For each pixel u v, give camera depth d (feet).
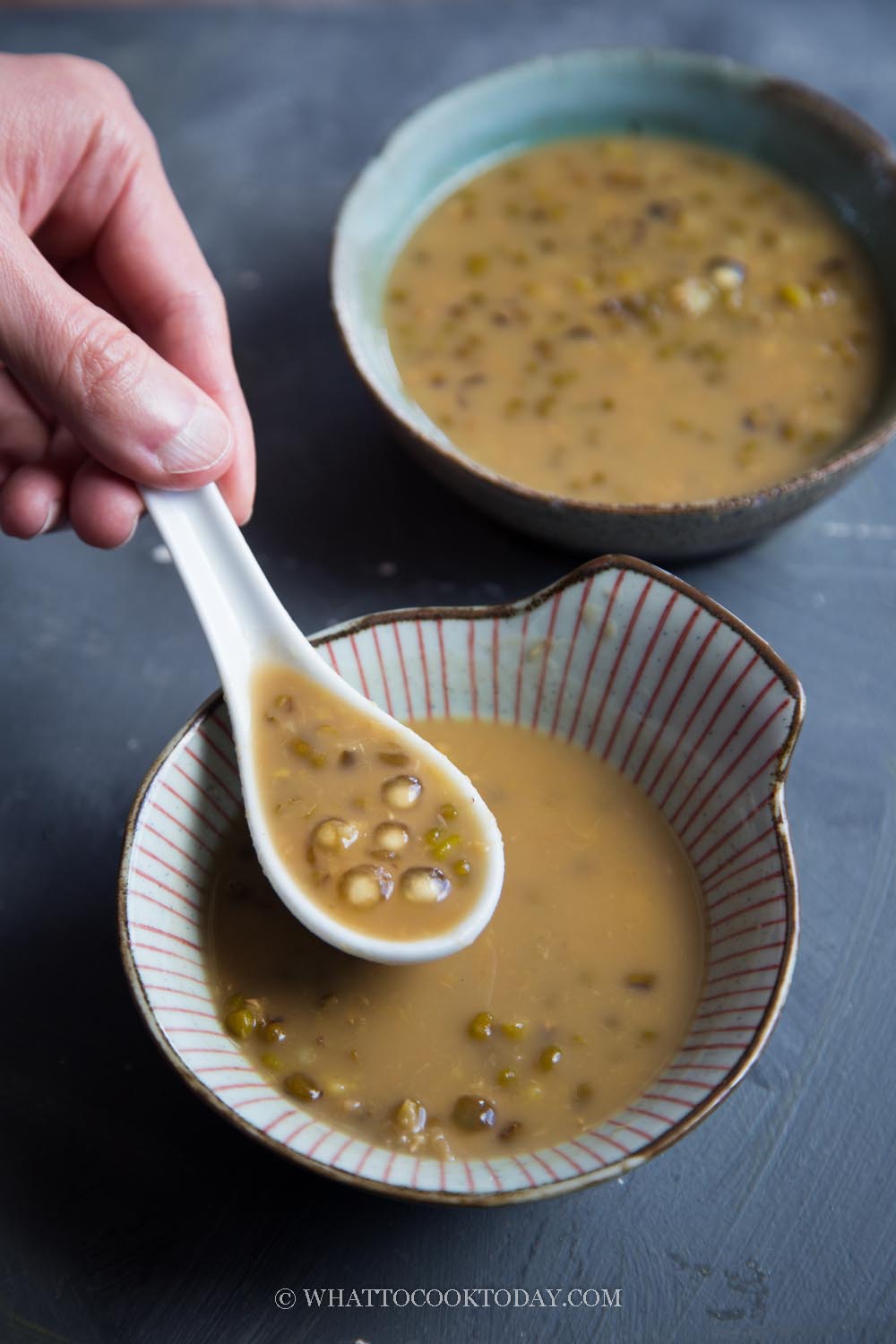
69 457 1.35
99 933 1.26
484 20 1.85
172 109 1.77
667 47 1.82
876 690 1.37
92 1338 1.11
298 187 1.71
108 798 1.33
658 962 1.14
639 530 1.30
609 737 1.21
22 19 1.85
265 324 1.61
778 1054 1.20
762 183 1.65
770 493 1.28
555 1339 1.10
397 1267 1.13
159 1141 1.18
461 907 1.10
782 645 1.39
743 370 1.50
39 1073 1.21
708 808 1.16
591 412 1.48
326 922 1.09
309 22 1.85
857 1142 1.16
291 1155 1.00
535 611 1.19
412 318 1.55
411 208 1.62
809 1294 1.11
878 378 1.50
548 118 1.66
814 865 1.28
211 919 1.16
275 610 1.18
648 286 1.56
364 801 1.13
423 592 1.43
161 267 1.37
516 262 1.59
